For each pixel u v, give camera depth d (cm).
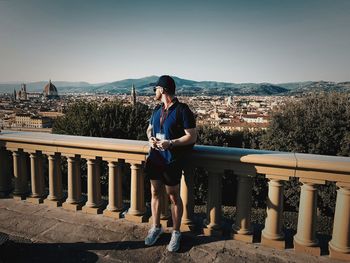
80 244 319
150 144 295
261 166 305
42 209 407
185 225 346
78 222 368
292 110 1309
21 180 440
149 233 320
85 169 1201
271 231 312
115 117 1445
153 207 319
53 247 313
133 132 1440
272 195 307
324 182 284
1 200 438
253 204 1357
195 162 335
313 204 294
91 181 391
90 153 380
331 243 294
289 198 1169
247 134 1658
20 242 323
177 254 299
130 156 359
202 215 387
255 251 304
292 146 1251
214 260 288
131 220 372
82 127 1412
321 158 288
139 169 364
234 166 318
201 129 1650
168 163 289
